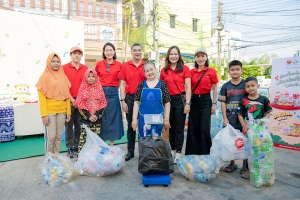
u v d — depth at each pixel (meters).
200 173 2.92
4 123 4.84
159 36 15.80
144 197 2.58
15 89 5.75
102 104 3.61
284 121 4.56
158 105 3.21
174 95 3.45
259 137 2.86
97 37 12.90
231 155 2.93
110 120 3.92
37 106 5.23
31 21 5.97
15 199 2.51
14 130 5.01
